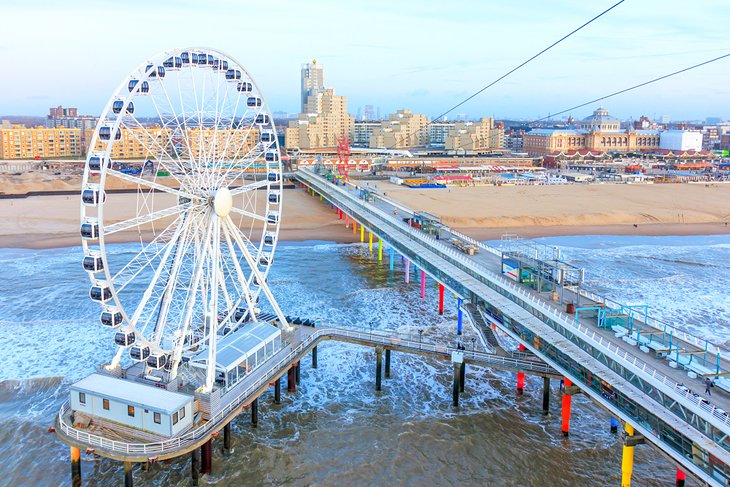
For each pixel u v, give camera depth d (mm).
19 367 65000
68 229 137750
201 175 54219
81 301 86875
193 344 56219
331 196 159500
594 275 106750
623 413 43469
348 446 52031
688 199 191750
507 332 60500
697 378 42562
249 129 64562
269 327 58688
